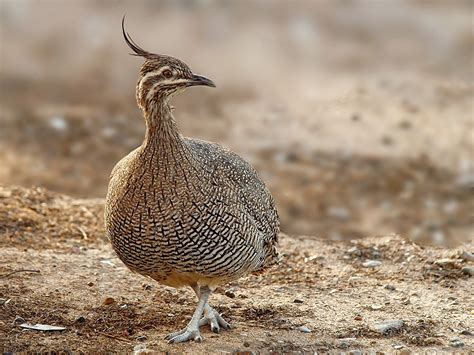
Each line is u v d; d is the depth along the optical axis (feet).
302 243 43.75
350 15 96.63
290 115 68.54
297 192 54.54
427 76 78.54
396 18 96.63
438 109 69.51
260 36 88.79
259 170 57.88
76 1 95.20
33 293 34.53
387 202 53.83
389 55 85.30
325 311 35.14
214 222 29.32
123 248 29.78
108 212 29.91
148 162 28.76
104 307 33.99
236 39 87.92
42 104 68.23
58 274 36.83
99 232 42.65
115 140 61.93
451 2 102.47
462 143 63.62
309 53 84.89
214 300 35.86
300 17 95.40
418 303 36.50
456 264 40.88
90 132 62.90
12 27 86.63
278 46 86.28
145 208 28.73
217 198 29.45
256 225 31.01
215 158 30.71
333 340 32.22
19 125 63.10
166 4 96.78
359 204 53.31
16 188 46.70
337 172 58.39
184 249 29.19
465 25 95.30
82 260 38.81
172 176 28.71
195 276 30.22
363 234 48.32
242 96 72.69
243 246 30.35
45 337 31.07
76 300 34.42
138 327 32.55
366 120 67.31
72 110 67.36
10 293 34.24
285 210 51.39
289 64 81.51
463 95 72.95
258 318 34.12
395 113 68.54
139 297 35.45
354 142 63.62
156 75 29.07
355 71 79.97
